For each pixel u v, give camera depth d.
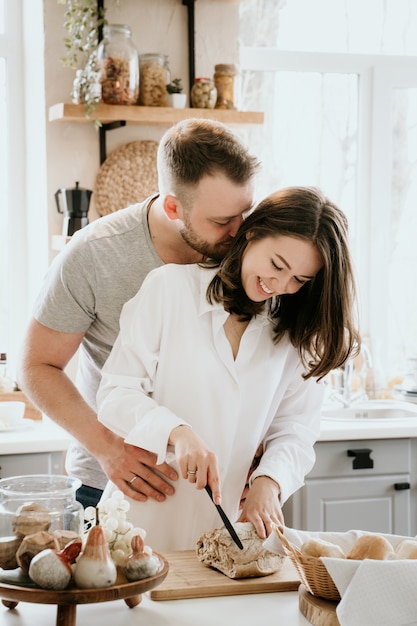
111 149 3.23
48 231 3.20
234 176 1.70
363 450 3.02
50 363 2.00
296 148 3.84
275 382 1.82
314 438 1.91
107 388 1.76
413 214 3.99
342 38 3.87
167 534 1.82
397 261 3.99
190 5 3.21
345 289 1.70
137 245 1.98
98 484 2.18
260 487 1.74
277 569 1.57
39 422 3.12
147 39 3.23
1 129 3.55
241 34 3.75
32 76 3.35
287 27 3.80
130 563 1.33
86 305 1.97
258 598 1.49
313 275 1.70
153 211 1.98
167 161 1.77
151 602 1.46
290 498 3.00
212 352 1.75
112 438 1.85
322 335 1.74
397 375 3.97
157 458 1.75
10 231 3.57
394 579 1.32
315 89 3.85
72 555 1.32
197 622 1.37
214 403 1.76
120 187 3.22
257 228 1.66
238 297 1.74
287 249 1.63
